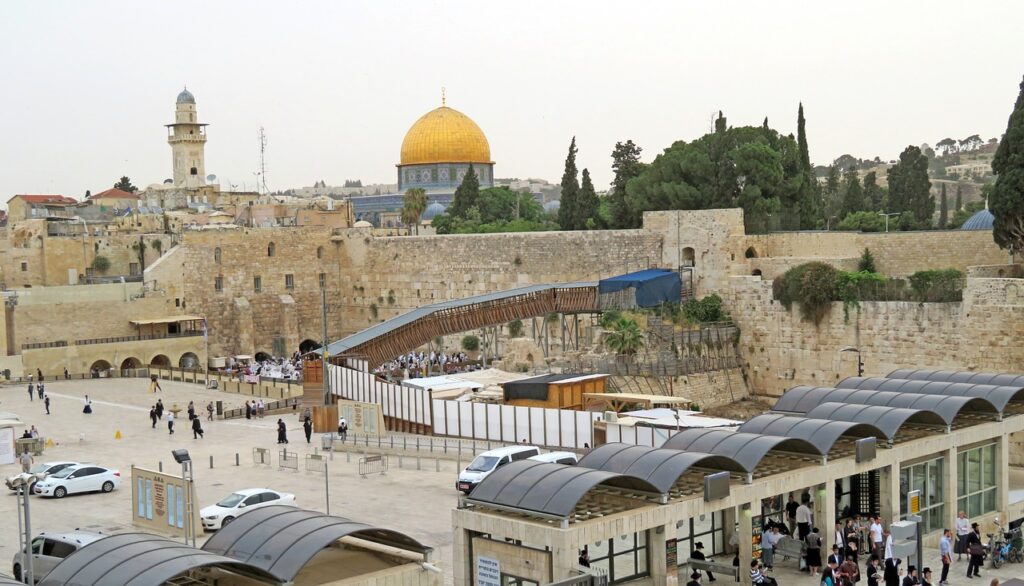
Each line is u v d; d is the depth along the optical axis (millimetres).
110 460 68312
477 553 34094
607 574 34438
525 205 184375
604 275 112062
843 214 158000
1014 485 61375
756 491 37656
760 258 101812
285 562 27469
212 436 78188
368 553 31094
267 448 71688
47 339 118562
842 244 103625
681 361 93812
